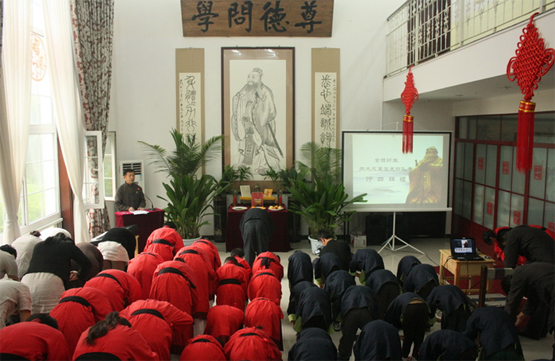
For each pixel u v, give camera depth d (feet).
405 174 22.18
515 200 19.70
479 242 22.77
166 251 14.08
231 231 22.33
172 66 24.26
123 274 10.81
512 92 18.40
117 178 23.98
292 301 13.75
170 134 24.53
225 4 23.62
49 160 19.63
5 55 14.32
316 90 24.50
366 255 14.73
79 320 8.86
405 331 11.30
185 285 10.63
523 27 11.69
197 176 24.59
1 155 13.71
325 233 16.21
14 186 14.64
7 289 9.55
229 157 24.66
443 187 22.16
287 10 23.76
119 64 24.09
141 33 24.09
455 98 21.84
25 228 17.08
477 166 22.95
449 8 19.21
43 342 7.45
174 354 10.73
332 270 13.75
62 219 20.47
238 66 24.27
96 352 6.97
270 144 24.64
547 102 17.06
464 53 15.05
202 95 24.36
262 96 24.44
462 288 16.69
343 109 24.64
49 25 17.54
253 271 13.85
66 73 18.85
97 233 21.45
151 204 24.39
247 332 8.75
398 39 22.79
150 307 8.90
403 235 24.17
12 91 14.48
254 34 24.12
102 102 21.24
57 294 10.98
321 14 23.79
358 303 11.08
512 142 19.79
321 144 24.68
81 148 20.12
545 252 13.12
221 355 8.27
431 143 22.02
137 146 24.45
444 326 11.67
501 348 9.33
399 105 24.66
